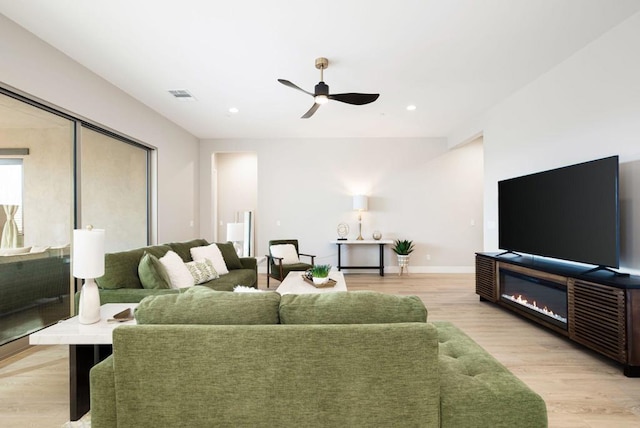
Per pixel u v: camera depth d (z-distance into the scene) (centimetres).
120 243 418
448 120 536
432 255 659
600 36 287
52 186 310
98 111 361
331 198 661
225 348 130
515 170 416
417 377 130
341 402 130
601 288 247
